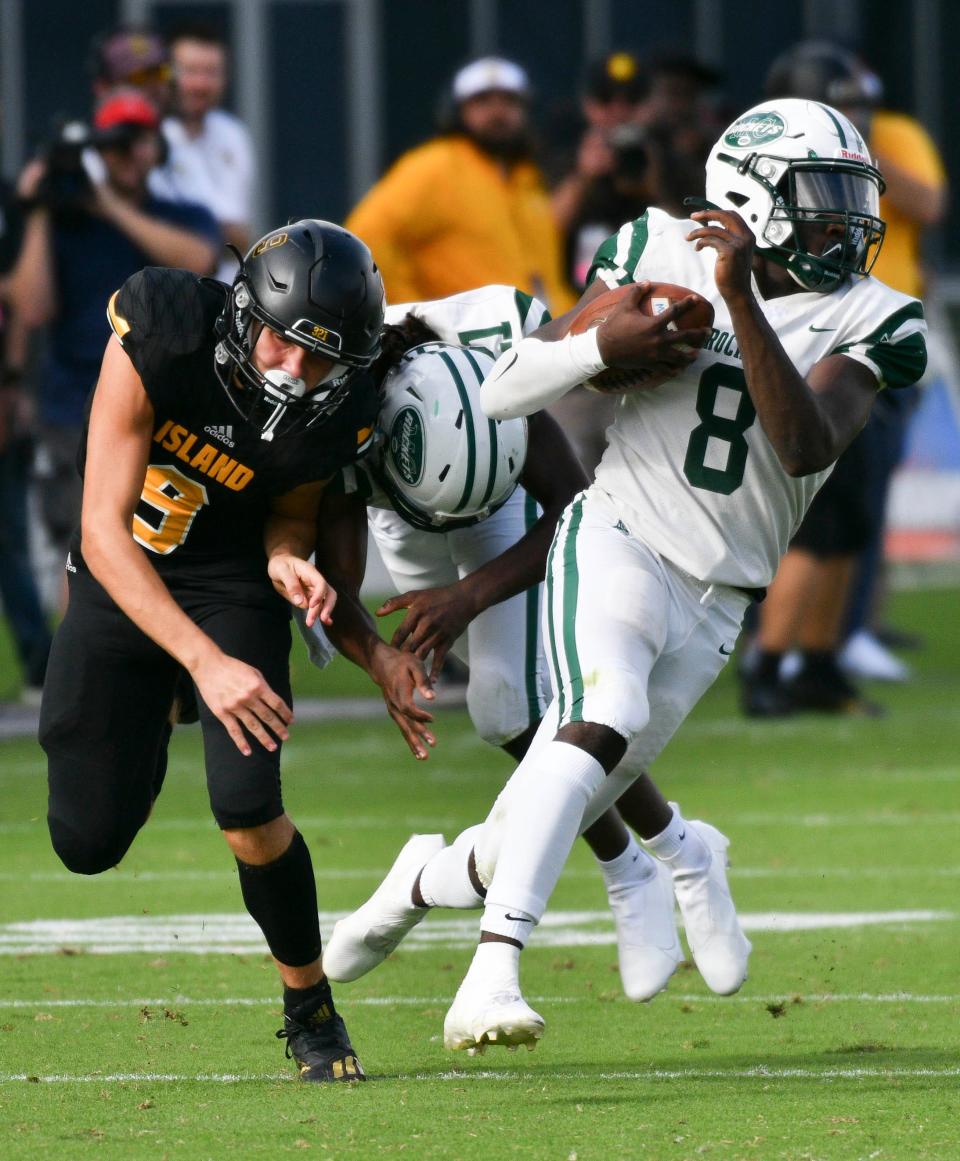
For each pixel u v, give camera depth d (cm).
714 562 1522
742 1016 1673
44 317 3534
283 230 1430
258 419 1461
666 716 1534
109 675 1520
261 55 6825
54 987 1786
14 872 2389
